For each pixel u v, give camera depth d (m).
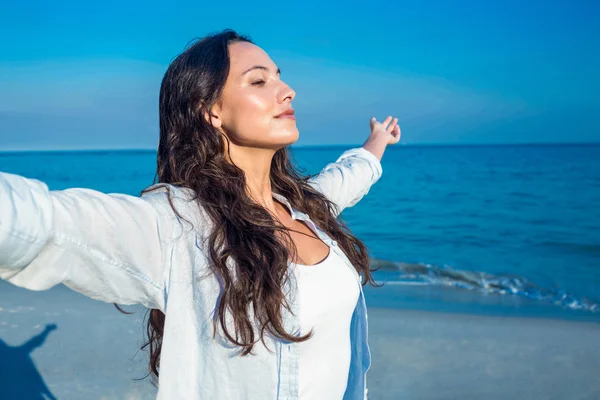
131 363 5.11
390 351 5.79
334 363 1.86
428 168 50.75
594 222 20.38
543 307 8.45
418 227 20.27
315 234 2.13
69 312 6.47
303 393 1.79
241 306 1.65
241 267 1.69
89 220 1.42
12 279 1.35
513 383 5.11
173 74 1.98
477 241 17.25
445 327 6.55
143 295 1.63
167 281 1.66
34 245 1.29
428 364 5.49
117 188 37.91
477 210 24.42
